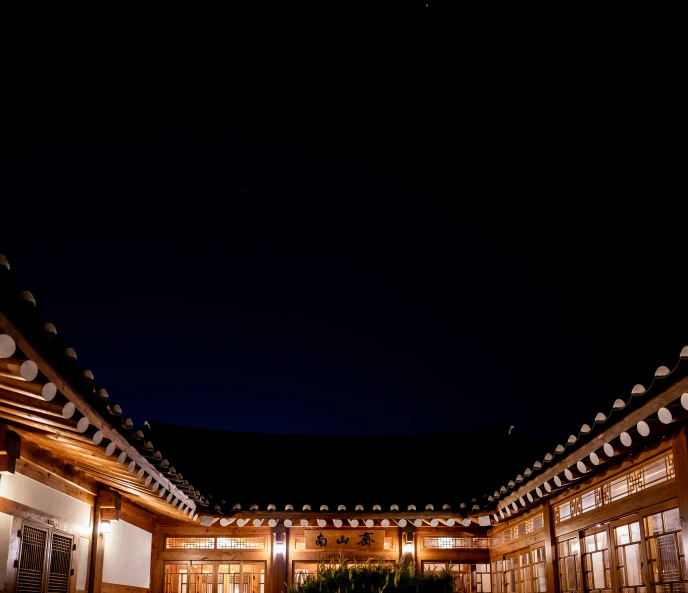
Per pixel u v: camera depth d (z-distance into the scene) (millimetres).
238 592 15953
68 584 9609
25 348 4547
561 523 11102
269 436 20578
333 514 15781
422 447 20344
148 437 19750
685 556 6797
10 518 7672
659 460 7762
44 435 7250
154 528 16000
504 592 15195
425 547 16406
